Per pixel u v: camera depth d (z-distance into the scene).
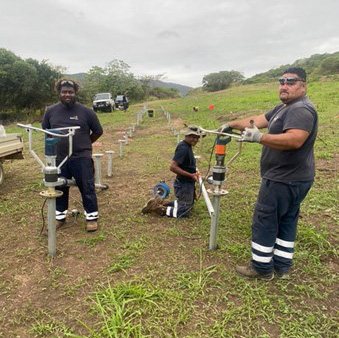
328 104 14.99
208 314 2.72
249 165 6.99
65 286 3.11
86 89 53.06
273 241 3.02
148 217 4.63
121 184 6.32
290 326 2.56
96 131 4.29
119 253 3.67
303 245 3.72
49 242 3.59
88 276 3.25
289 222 3.09
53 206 3.49
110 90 58.19
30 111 36.25
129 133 13.14
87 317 2.71
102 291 2.99
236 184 5.91
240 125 3.30
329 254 3.56
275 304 2.83
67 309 2.81
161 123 17.64
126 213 4.81
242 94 30.12
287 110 2.80
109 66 60.03
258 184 5.84
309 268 3.29
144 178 6.69
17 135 6.87
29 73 33.97
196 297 2.90
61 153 4.03
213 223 3.58
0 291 3.06
